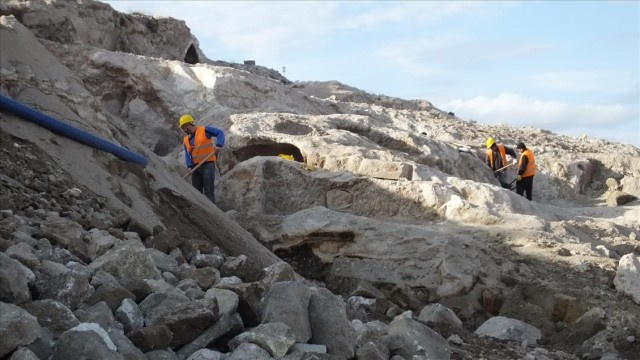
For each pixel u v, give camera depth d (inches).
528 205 560.1
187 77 785.6
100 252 254.2
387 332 273.1
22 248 221.8
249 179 560.1
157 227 325.1
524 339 355.9
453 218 511.5
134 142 434.3
